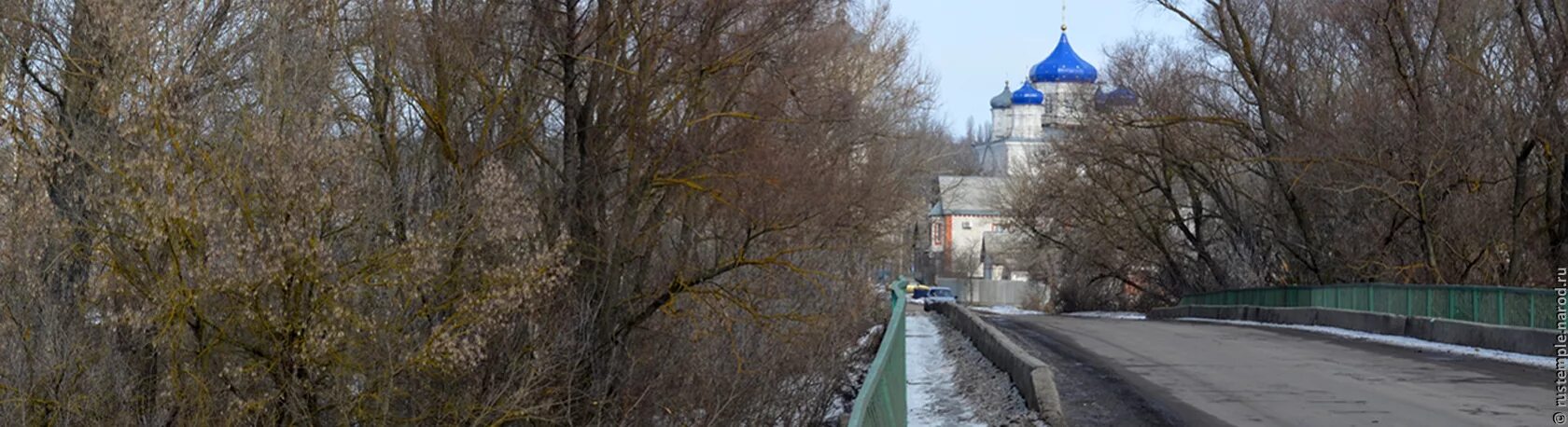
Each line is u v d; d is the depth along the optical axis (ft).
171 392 53.06
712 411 70.03
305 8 66.23
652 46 72.08
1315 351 78.02
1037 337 94.84
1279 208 162.61
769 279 78.48
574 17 73.31
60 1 66.28
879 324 125.59
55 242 55.72
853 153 94.84
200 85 63.21
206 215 51.78
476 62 69.97
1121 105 165.58
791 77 73.82
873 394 25.67
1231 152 164.45
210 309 53.98
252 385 55.01
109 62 56.65
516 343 62.49
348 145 55.62
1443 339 86.38
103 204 54.29
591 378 68.39
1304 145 136.46
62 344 55.01
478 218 60.39
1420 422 45.21
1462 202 119.44
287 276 52.95
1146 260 201.98
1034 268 248.32
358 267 56.49
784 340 75.10
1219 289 181.68
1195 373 64.03
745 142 73.10
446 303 57.93
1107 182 181.78
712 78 73.10
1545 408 48.98
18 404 53.16
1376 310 102.83
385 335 55.67
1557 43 112.16
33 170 53.67
